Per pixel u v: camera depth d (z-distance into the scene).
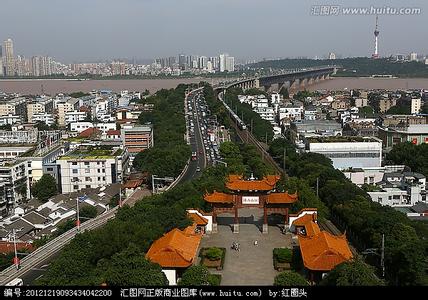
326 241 108.38
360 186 195.12
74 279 95.88
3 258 132.62
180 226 128.25
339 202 155.75
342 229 148.62
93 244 110.06
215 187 162.88
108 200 197.25
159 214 130.12
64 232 156.38
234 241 138.00
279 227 150.25
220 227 150.88
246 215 163.75
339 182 171.62
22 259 131.25
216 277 105.94
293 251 123.62
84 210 175.50
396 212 139.00
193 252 110.62
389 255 110.44
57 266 98.19
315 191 176.50
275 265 118.38
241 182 144.00
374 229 125.25
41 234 164.12
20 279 112.12
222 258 122.12
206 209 152.50
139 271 92.69
